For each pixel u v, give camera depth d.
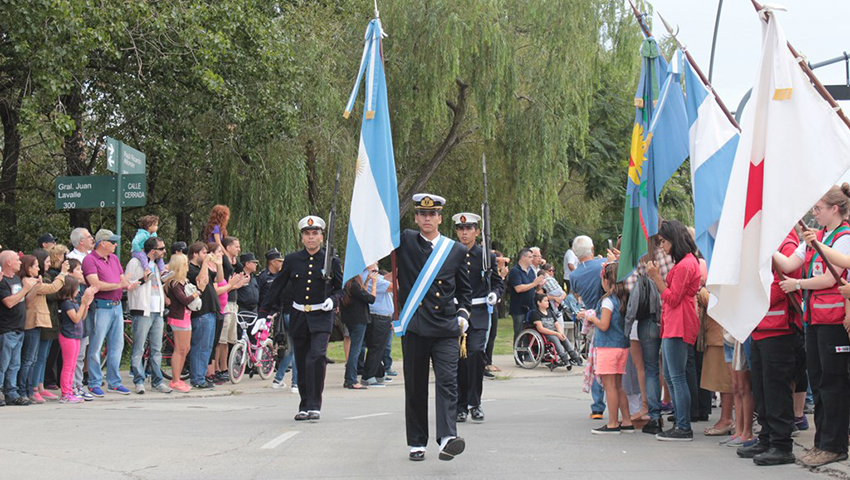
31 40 15.62
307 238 9.43
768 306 6.55
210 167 23.44
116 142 12.44
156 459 6.92
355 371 13.48
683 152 8.55
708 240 8.06
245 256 14.53
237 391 12.62
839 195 6.59
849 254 6.38
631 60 25.62
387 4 24.06
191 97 20.50
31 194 24.53
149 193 25.47
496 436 8.26
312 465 6.72
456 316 7.12
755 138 6.77
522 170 25.45
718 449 7.52
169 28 18.52
